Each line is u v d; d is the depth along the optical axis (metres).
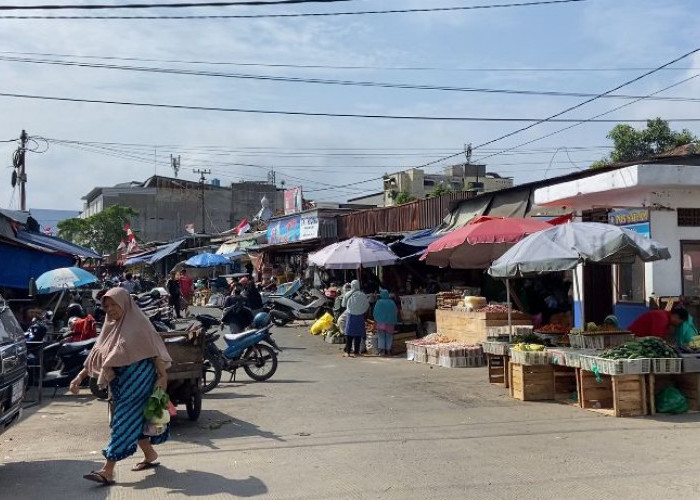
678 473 6.13
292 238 29.56
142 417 6.24
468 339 14.89
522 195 17.30
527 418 8.64
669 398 8.85
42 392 11.31
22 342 7.11
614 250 9.16
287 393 10.77
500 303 15.48
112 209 54.09
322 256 17.42
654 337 9.21
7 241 17.31
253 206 64.19
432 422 8.43
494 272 10.14
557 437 7.57
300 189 33.38
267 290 28.38
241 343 11.88
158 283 42.41
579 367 9.32
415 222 23.34
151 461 6.55
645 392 8.77
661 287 11.94
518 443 7.30
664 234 11.98
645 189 11.91
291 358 15.49
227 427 8.35
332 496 5.58
